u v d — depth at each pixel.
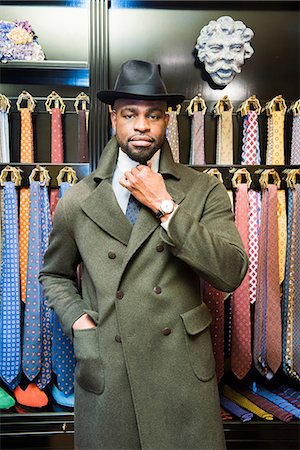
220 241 0.91
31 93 1.69
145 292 0.95
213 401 0.97
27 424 1.45
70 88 1.70
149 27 1.68
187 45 1.69
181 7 1.68
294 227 1.49
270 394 1.62
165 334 0.95
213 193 1.03
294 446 1.47
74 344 1.01
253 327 1.66
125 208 1.02
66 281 1.13
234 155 1.68
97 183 1.05
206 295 1.45
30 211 1.44
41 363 1.48
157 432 0.94
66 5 1.66
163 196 0.90
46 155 1.69
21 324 1.56
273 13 1.70
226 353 1.64
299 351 1.48
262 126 1.68
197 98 1.59
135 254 0.95
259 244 1.51
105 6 1.45
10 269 1.44
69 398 1.48
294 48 1.72
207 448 0.94
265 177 1.49
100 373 0.97
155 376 0.95
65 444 1.47
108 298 0.97
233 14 1.70
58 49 1.69
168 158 1.04
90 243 1.00
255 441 1.46
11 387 1.49
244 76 1.71
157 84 0.96
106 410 0.97
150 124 0.95
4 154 1.55
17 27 1.57
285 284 1.54
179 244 0.88
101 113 1.47
